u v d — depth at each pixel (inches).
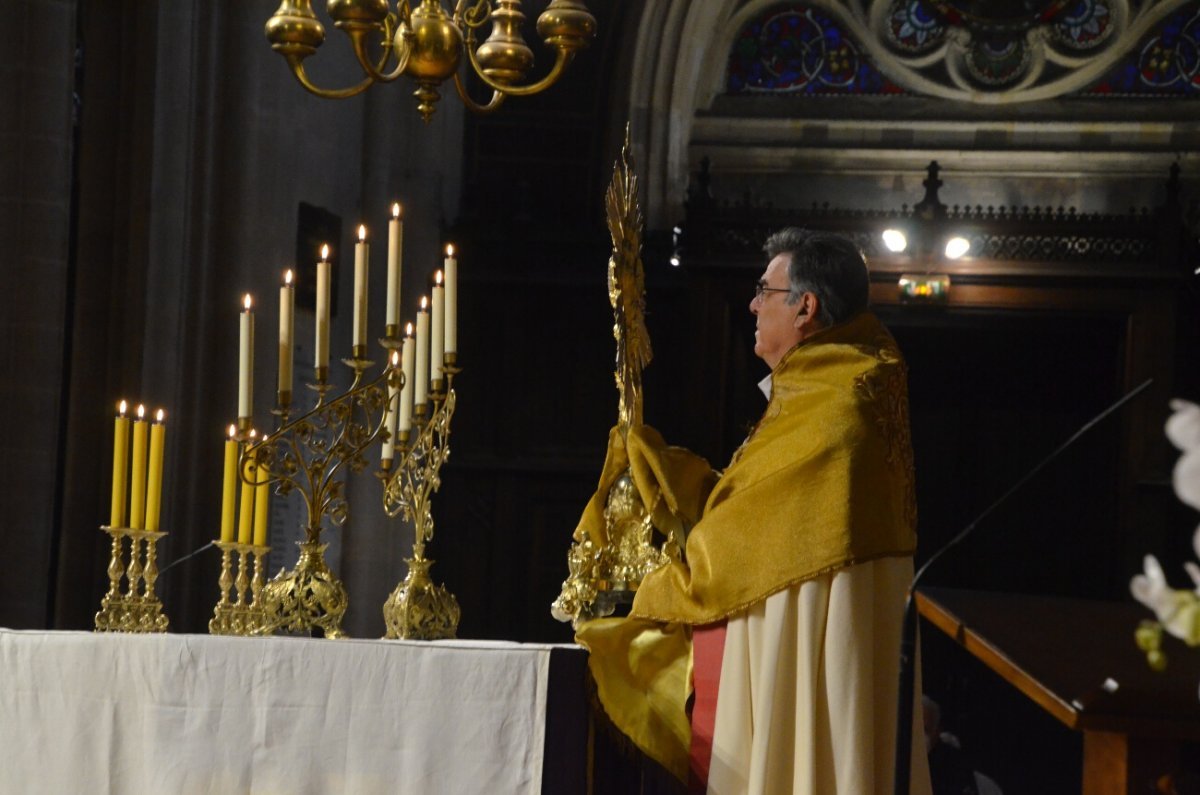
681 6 544.4
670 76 549.0
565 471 526.9
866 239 507.8
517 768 132.1
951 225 502.9
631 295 159.5
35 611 356.2
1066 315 498.0
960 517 536.7
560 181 553.6
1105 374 529.0
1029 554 531.5
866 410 137.3
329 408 167.5
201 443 407.5
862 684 132.2
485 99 550.6
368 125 497.4
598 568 158.9
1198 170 543.8
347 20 163.9
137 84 407.8
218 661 137.6
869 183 559.8
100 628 166.9
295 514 452.1
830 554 133.0
